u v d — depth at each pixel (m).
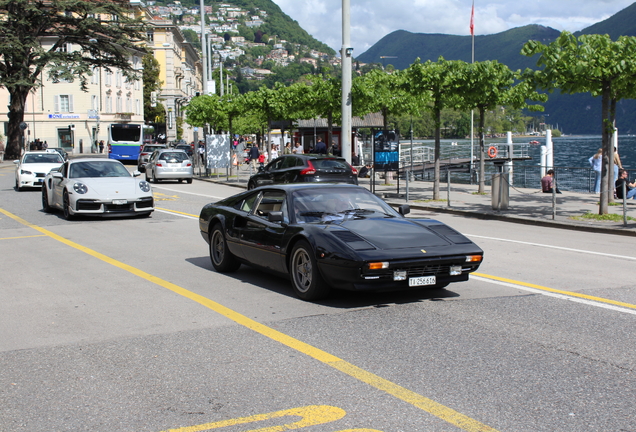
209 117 36.12
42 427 3.92
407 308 6.78
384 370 4.85
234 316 6.51
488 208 18.12
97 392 4.48
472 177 31.06
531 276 8.59
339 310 6.73
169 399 4.33
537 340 5.60
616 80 15.20
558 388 4.47
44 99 74.75
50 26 47.66
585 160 67.06
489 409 4.11
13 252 10.95
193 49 130.75
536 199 21.12
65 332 6.01
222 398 4.34
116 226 14.47
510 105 22.69
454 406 4.16
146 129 74.88
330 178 19.25
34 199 21.31
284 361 5.08
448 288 7.82
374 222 7.48
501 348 5.38
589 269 9.14
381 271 6.50
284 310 6.75
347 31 20.73
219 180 32.81
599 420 3.94
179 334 5.89
